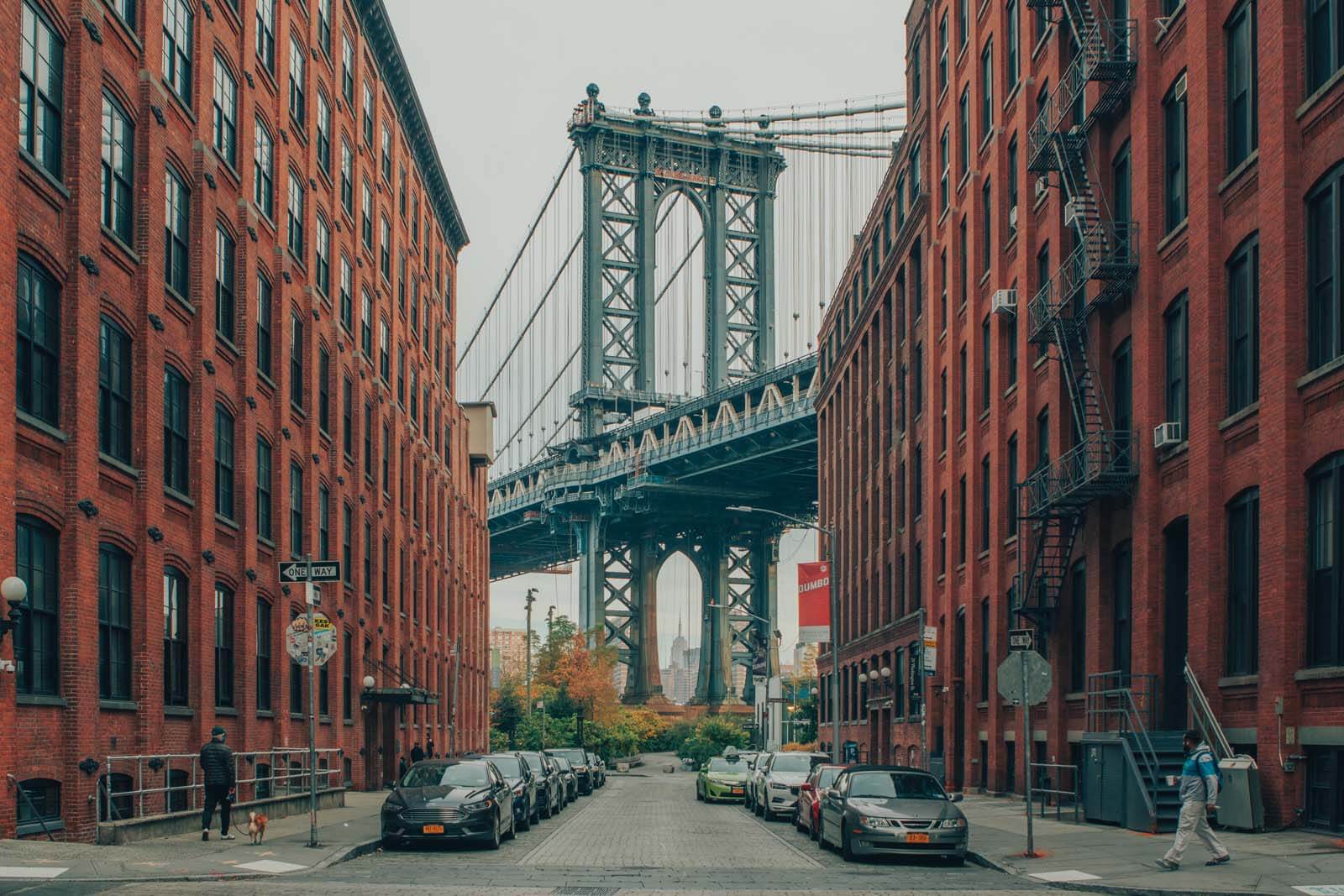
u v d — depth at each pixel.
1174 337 26.75
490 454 86.44
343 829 25.98
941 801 22.30
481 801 23.34
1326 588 20.78
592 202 123.88
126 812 24.11
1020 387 35.81
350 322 44.78
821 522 76.75
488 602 87.69
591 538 127.88
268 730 33.34
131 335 25.11
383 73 51.50
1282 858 18.47
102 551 23.73
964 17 44.19
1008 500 37.78
